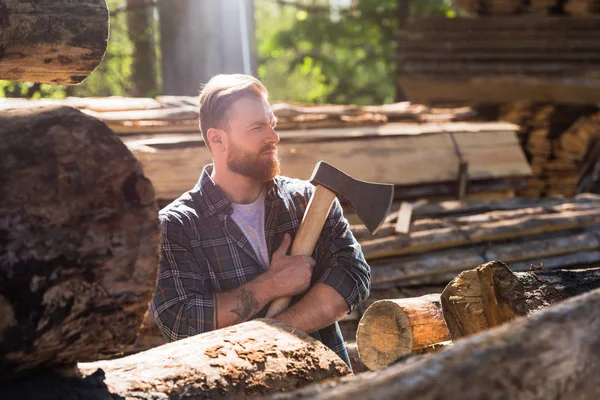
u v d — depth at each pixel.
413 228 4.58
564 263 4.69
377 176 5.26
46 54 1.93
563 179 8.36
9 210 1.49
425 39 9.20
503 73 8.68
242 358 1.96
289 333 2.11
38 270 1.51
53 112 1.61
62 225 1.54
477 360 1.19
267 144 2.52
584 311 1.36
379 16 14.94
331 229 2.61
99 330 1.61
